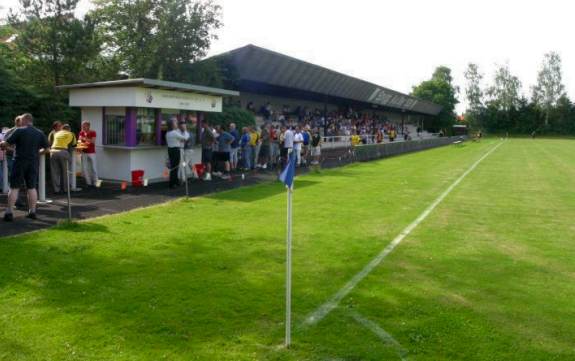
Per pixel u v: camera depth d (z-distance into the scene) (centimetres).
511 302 584
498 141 6906
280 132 2158
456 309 555
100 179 1473
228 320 507
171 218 983
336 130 4144
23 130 880
